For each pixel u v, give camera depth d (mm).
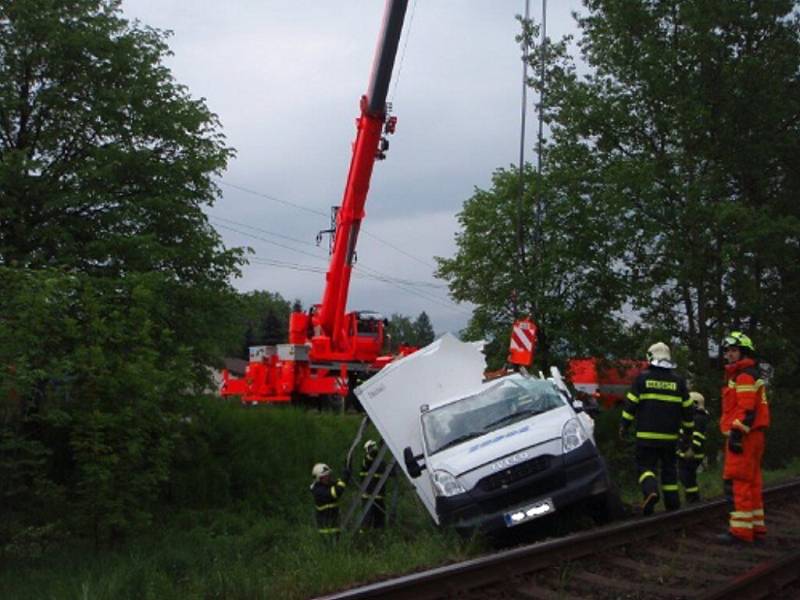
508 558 7949
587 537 8828
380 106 20688
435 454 11188
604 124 24094
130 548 13133
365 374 25328
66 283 13211
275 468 19266
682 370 23641
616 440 21344
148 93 16750
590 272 23234
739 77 23672
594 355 23328
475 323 24141
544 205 23812
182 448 17359
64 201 15586
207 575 9555
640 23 24031
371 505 13594
